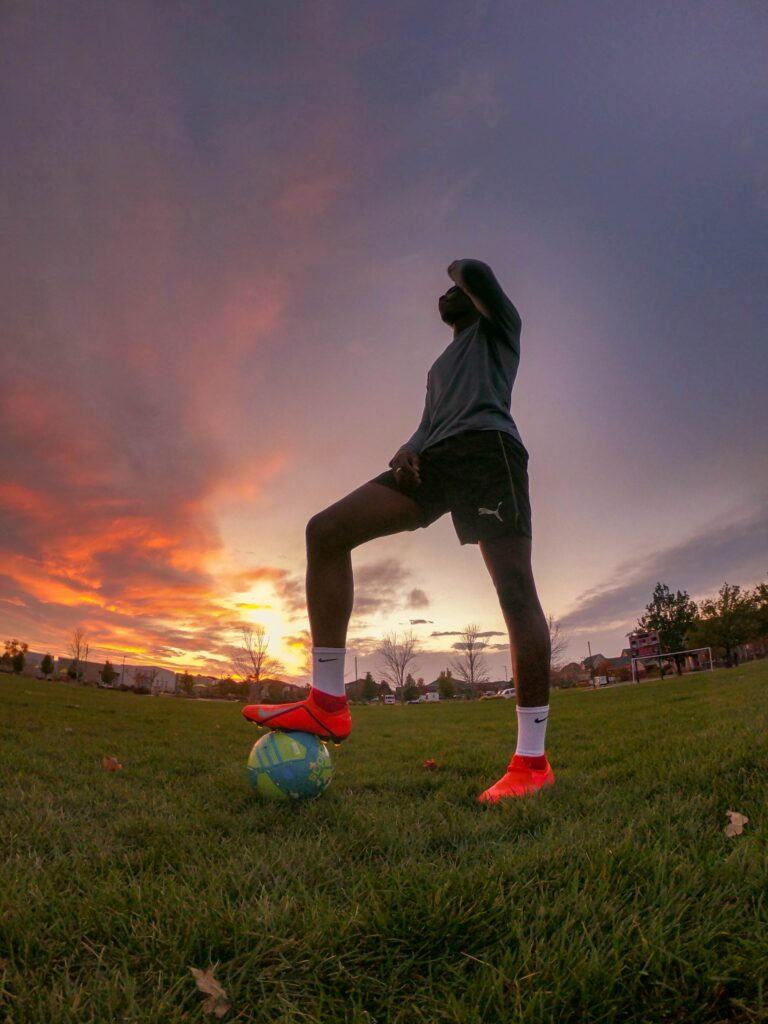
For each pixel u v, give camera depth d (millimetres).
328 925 1516
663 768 3494
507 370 3373
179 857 2193
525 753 3205
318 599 3221
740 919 1441
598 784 3336
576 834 2195
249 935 1485
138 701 24891
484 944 1467
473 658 59781
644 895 1611
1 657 66250
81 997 1281
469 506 3115
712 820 2359
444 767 4875
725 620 53125
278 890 1770
